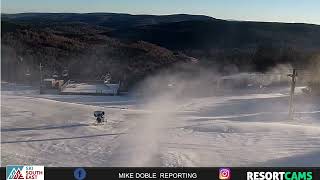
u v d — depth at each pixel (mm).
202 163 17281
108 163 17672
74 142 23094
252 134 25750
